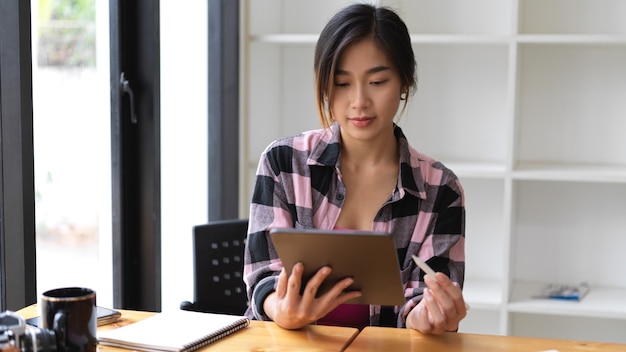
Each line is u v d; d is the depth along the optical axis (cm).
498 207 304
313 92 315
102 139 227
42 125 198
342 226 179
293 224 179
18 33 176
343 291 148
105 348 140
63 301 130
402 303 146
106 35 226
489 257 308
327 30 168
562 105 294
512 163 271
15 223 180
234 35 287
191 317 157
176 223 266
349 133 170
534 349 144
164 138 253
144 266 241
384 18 166
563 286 292
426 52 303
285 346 143
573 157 296
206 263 212
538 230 302
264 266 172
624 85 289
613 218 296
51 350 129
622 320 296
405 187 176
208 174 291
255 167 299
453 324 151
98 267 227
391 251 136
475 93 302
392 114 168
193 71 274
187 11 266
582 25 289
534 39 267
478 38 270
